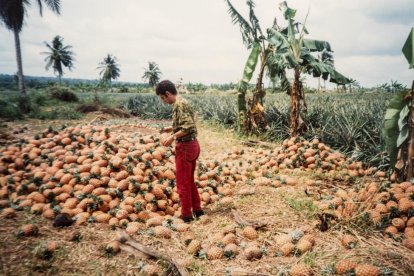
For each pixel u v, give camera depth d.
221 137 10.57
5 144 7.61
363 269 2.72
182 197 4.17
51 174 4.83
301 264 2.94
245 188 5.57
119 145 5.71
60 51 72.12
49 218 3.81
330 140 8.62
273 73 10.17
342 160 6.81
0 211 3.85
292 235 3.54
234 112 13.05
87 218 3.90
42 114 14.97
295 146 7.18
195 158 4.14
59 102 22.27
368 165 6.84
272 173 6.52
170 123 15.28
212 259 3.23
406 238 3.38
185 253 3.35
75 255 3.03
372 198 4.07
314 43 8.47
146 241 3.51
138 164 5.09
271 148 9.20
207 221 4.16
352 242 3.36
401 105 5.26
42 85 73.62
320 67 8.09
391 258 3.07
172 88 3.97
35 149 5.63
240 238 3.66
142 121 15.83
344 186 5.71
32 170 5.13
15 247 3.03
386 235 3.57
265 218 4.18
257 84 10.36
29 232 3.27
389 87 26.16
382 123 7.74
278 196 5.05
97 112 17.38
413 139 5.11
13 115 13.78
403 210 3.84
